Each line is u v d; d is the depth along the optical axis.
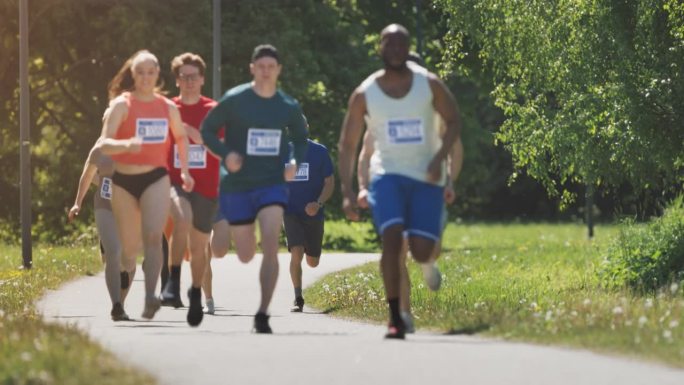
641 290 50.38
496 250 90.50
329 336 29.59
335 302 46.12
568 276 61.81
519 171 59.00
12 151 108.19
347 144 29.92
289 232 45.78
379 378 22.52
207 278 43.25
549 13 55.00
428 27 119.50
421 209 29.33
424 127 29.38
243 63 102.25
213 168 36.47
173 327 35.19
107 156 37.56
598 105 53.69
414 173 29.41
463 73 60.97
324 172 45.94
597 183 55.84
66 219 108.38
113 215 38.53
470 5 57.66
